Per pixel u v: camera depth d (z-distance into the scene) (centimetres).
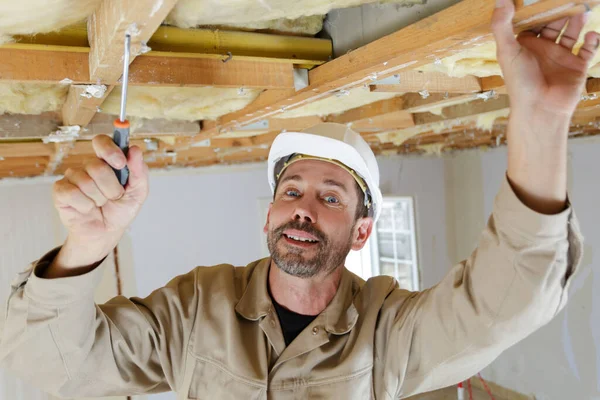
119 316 118
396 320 127
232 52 122
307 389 120
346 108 230
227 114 197
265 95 164
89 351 107
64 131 174
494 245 92
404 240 565
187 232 447
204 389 124
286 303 131
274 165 151
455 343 107
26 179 394
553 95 78
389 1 112
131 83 115
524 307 91
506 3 75
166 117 203
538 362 470
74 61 109
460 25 89
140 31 80
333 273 133
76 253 92
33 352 100
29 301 95
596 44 78
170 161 408
